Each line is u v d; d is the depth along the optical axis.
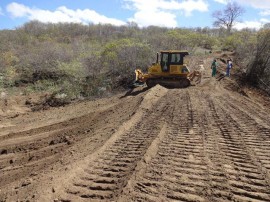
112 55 25.59
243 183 5.66
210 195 5.22
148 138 8.46
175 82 20.12
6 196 5.77
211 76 24.27
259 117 11.21
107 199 5.21
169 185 5.56
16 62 29.39
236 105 13.91
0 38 41.06
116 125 10.51
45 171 6.97
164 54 20.12
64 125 13.70
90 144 8.66
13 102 20.03
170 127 9.61
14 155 10.45
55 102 20.34
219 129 9.34
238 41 46.78
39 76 25.86
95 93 21.52
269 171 6.19
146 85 21.27
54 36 54.91
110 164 6.75
